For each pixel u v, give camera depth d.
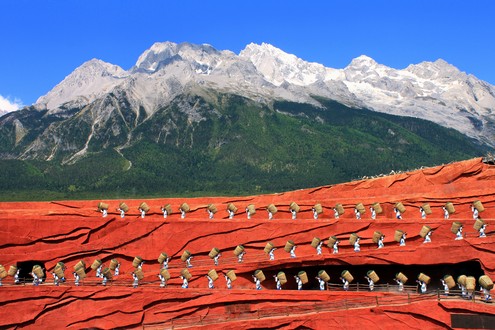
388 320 53.28
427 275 59.81
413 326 52.53
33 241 67.75
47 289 60.06
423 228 60.97
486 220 60.66
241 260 64.69
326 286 60.41
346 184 75.19
